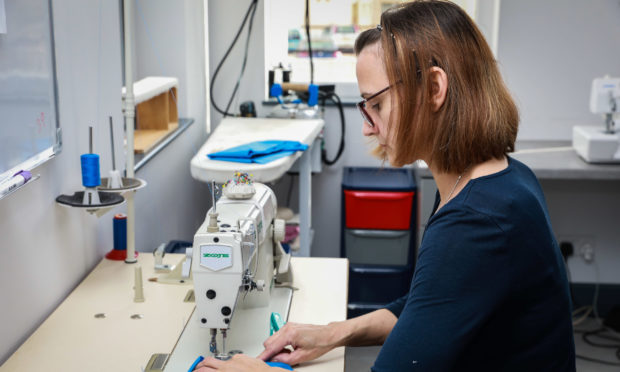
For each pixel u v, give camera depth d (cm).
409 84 103
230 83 373
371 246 341
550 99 356
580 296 367
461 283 97
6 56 146
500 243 95
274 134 287
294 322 158
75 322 167
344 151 375
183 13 320
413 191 331
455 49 102
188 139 330
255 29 366
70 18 185
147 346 155
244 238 146
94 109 205
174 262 207
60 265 182
